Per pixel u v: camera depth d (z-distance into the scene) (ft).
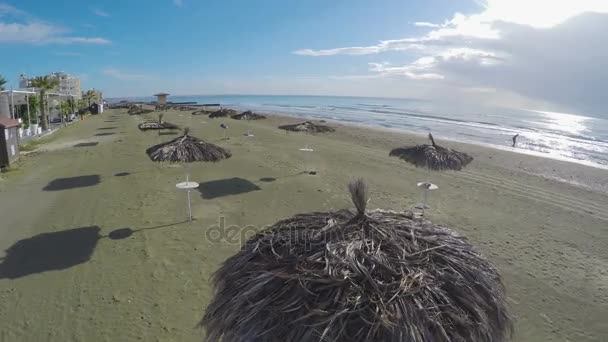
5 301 16.75
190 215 27.04
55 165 46.21
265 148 59.82
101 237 23.73
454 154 28.40
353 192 8.64
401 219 9.39
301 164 47.57
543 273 20.45
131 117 140.77
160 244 22.84
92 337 14.58
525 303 17.54
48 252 21.57
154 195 32.91
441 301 6.86
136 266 20.06
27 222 26.22
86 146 62.13
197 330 15.05
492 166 52.75
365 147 66.64
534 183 42.80
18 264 20.12
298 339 6.22
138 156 51.98
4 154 43.45
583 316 16.72
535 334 15.39
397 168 46.88
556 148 82.79
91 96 223.30
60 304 16.60
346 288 6.63
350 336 6.07
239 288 7.86
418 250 7.91
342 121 149.07
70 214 27.94
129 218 27.17
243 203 31.17
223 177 39.70
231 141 67.92
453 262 7.98
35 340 14.42
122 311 16.20
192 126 98.07
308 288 6.75
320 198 33.06
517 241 24.81
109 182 37.58
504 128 134.41
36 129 82.48
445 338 6.30
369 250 7.50
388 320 6.04
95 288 17.90
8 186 36.11
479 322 6.99
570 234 26.50
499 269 20.70
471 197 35.09
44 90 93.76
